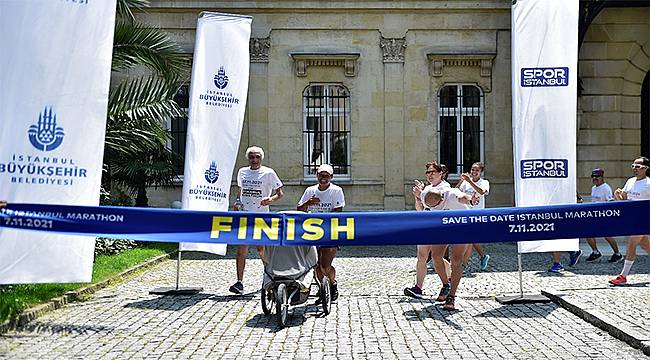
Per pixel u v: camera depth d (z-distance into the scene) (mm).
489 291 13398
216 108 13148
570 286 13695
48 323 10156
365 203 25922
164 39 17719
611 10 26188
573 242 12320
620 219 10148
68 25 9969
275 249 10422
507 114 25969
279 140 25750
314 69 25828
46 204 9523
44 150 9875
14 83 9805
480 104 26172
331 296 11984
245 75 13328
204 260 19016
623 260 18141
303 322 10523
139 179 22453
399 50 25781
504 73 25922
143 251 19391
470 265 17656
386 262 18484
